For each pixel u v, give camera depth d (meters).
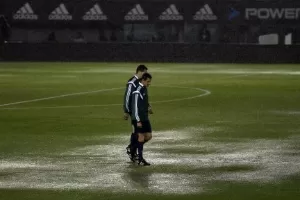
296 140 41.78
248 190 28.12
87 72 117.44
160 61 151.62
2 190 28.14
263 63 148.25
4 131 45.84
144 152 37.34
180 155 36.44
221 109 59.88
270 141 41.41
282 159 35.19
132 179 30.28
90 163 34.16
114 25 157.88
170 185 29.05
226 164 33.81
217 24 156.38
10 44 153.25
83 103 65.06
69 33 158.50
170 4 157.25
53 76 107.31
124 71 120.19
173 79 100.81
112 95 73.88
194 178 30.44
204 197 26.92
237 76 107.94
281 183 29.44
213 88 84.31
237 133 44.84
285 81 96.94
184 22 157.25
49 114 55.69
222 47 149.50
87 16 158.00
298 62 147.38
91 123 49.91
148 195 27.23
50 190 28.14
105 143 40.59
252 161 34.62
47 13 157.62
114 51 152.25
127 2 157.62
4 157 35.88
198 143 40.59
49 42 153.12
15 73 115.12
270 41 155.25
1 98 70.31
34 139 42.25
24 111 57.97
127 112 34.47
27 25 157.88
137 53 151.88
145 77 33.59
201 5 156.25
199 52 150.25
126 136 43.44
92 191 27.94
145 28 158.62
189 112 57.50
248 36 156.00
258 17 154.75
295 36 154.25
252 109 59.91
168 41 158.50
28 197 26.92
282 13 154.00
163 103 65.44
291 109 59.88
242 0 154.62
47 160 34.97
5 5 157.25
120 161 34.72
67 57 153.12
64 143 40.56
